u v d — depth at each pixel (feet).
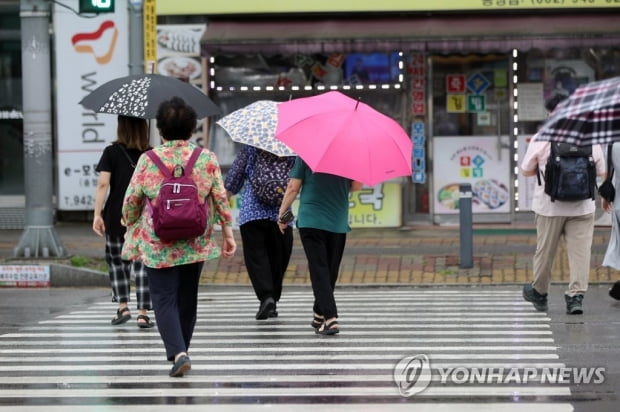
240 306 69.67
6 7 110.83
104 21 106.42
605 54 105.70
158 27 104.53
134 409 42.04
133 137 59.93
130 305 70.38
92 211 109.60
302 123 52.95
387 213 104.73
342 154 51.85
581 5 98.07
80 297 75.61
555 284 77.05
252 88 105.19
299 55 105.40
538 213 63.10
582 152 60.90
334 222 56.75
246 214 62.28
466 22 99.66
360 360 51.01
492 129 106.42
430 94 106.42
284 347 54.65
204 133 105.09
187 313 47.78
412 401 42.73
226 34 100.01
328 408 41.70
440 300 71.05
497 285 78.33
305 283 80.64
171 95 57.41
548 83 106.11
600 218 101.71
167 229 44.52
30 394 44.91
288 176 61.31
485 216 106.93
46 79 84.33
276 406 42.16
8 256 89.76
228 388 45.44
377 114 54.80
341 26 100.22
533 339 56.03
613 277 78.28
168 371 49.11
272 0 100.37
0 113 112.06
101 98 58.44
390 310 66.80
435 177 106.73
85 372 49.21
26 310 69.36
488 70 106.22
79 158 107.86
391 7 99.30
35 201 84.69
